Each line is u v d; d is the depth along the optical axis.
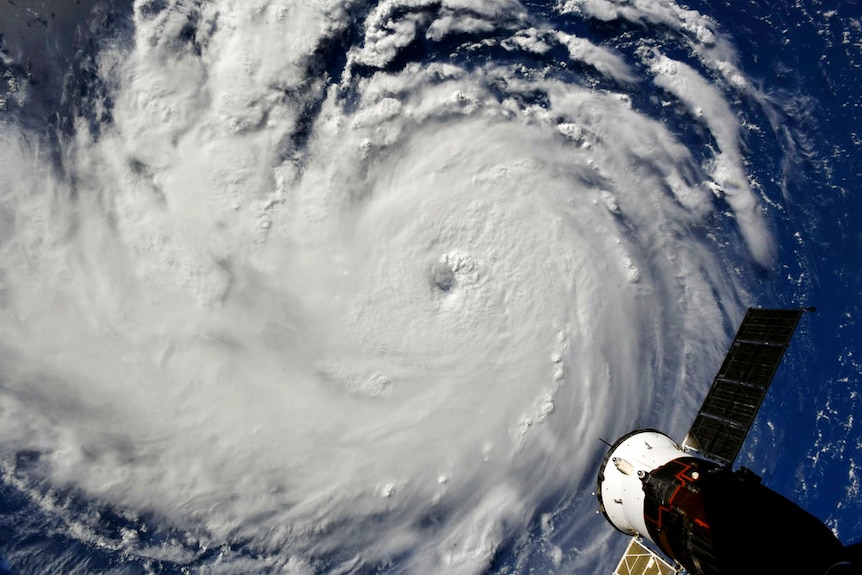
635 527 13.77
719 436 13.20
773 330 13.05
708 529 10.60
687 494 11.66
